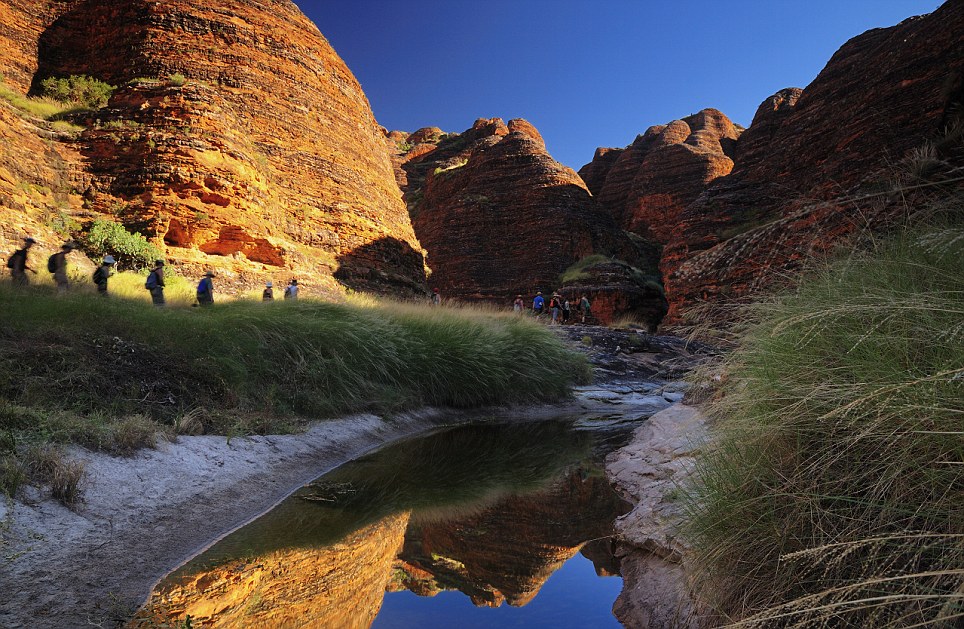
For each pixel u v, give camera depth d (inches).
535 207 2348.7
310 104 1232.8
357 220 1233.4
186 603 119.6
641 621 116.9
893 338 85.0
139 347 276.5
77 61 1048.8
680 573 126.6
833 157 1272.1
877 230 116.3
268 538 167.0
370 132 1470.2
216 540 162.7
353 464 280.2
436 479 260.5
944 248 94.3
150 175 748.6
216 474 204.4
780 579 84.6
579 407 560.1
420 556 162.1
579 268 2124.8
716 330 146.4
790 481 90.8
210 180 789.2
